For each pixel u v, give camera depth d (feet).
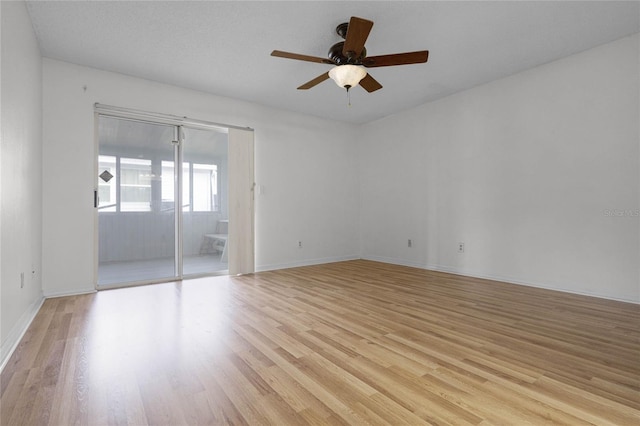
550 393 5.19
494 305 10.14
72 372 5.85
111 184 12.82
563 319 8.79
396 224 18.43
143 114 13.17
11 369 5.95
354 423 4.44
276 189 17.08
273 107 16.98
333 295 11.43
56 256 11.32
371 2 8.59
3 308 6.40
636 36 10.27
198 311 9.55
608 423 4.44
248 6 8.74
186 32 9.95
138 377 5.68
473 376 5.74
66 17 9.14
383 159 19.16
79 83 11.89
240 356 6.54
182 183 14.38
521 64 12.35
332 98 15.80
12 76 7.19
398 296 11.27
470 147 14.87
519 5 8.78
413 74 13.19
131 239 13.23
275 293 11.73
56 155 11.37
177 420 4.50
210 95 14.92
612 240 10.79
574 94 11.61
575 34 10.27
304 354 6.64
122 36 10.14
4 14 6.60
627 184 10.48
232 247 15.26
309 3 8.63
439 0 8.54
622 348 6.91
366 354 6.64
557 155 12.06
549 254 12.30
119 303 10.42
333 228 19.42
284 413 4.67
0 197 6.21
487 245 14.26
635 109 10.32
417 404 4.89
